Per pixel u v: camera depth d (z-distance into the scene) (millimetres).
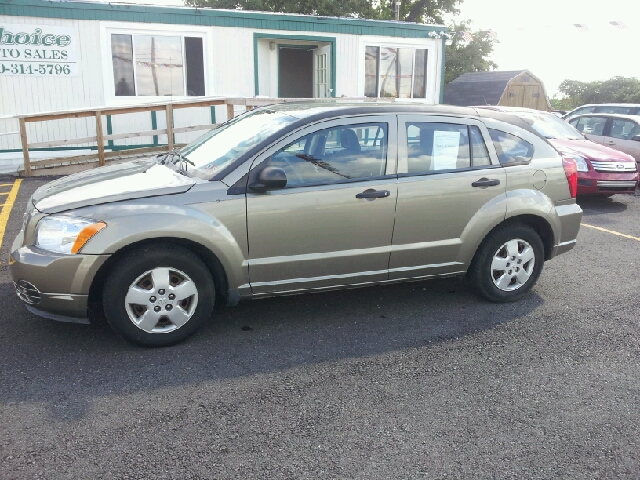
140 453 2812
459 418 3205
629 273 5938
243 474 2686
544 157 4941
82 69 11469
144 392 3367
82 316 3740
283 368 3719
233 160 4020
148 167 4562
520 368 3814
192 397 3332
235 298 4055
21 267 3654
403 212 4340
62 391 3350
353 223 4203
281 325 4398
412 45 14211
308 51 15023
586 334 4383
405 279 4555
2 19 10758
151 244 3771
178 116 12438
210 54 12328
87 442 2883
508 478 2725
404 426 3109
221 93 12641
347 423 3121
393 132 4344
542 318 4672
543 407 3348
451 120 4574
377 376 3646
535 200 4777
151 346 3912
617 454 2934
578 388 3578
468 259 4688
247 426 3066
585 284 5551
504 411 3289
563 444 3002
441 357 3939
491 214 4621
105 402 3250
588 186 9531
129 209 3693
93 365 3666
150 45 11867
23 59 11047
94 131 11820
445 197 4457
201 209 3822
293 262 4098
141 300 3775
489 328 4441
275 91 13594
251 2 23000
